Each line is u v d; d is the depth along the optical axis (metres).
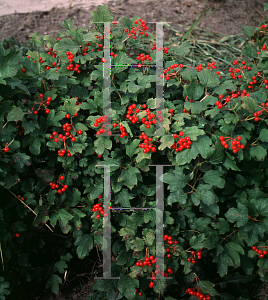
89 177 2.17
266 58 2.34
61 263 2.39
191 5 5.05
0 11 5.09
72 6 5.17
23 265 2.20
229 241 2.15
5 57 1.96
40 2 5.37
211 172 1.95
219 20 4.77
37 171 2.04
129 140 1.97
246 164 2.16
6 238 2.03
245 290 2.41
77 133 2.00
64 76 2.06
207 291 2.08
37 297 2.43
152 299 2.15
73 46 2.05
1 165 1.85
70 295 2.45
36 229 2.62
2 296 2.02
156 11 4.88
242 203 2.04
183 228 2.15
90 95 2.12
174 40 4.25
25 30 4.66
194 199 1.93
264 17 4.91
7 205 2.06
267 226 2.00
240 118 1.96
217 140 1.88
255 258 2.22
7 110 1.86
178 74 2.09
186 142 1.85
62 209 2.09
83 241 2.18
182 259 2.09
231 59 3.97
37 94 1.99
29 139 1.94
